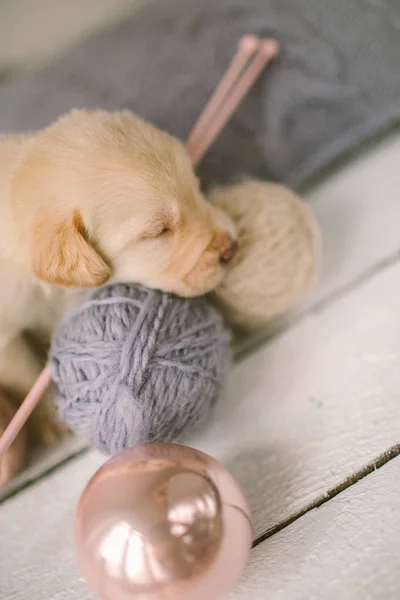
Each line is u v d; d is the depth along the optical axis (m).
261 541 0.35
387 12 0.46
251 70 0.46
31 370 0.40
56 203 0.36
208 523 0.30
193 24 0.49
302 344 0.41
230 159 0.47
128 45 0.51
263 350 0.41
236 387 0.40
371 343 0.40
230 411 0.39
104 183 0.36
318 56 0.47
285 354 0.41
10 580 0.36
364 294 0.42
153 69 0.49
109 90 0.49
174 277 0.38
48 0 0.57
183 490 0.31
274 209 0.39
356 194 0.46
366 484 0.35
